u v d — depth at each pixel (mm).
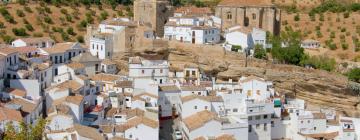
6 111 110062
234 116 138250
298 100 163125
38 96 133375
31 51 157875
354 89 168375
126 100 146750
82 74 155750
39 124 84500
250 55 183875
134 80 151125
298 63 184875
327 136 141500
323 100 169750
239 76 171875
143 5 199375
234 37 188000
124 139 116000
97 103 143500
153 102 145125
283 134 146125
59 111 119250
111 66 172750
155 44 180250
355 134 143875
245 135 132000
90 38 185250
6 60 135125
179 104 149250
